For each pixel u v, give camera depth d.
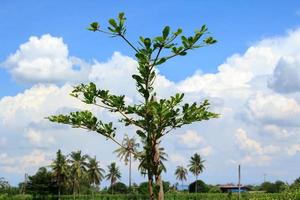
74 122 8.12
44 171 131.62
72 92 8.06
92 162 135.75
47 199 129.00
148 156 7.78
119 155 86.50
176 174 156.50
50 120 8.13
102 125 8.17
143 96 7.78
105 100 8.00
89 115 8.08
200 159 153.38
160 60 7.39
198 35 7.23
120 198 125.56
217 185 162.00
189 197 121.44
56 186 131.38
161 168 7.80
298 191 27.67
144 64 7.45
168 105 7.62
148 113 7.64
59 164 127.00
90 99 7.99
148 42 7.17
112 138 8.23
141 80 7.68
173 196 63.12
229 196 101.88
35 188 129.75
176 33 7.14
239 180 85.25
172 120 7.71
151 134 7.73
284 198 27.91
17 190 133.88
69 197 130.00
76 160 128.62
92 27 7.29
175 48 7.33
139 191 7.92
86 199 130.00
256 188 156.00
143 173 7.83
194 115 7.75
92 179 135.62
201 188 153.88
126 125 7.96
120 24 7.24
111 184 146.50
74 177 130.75
